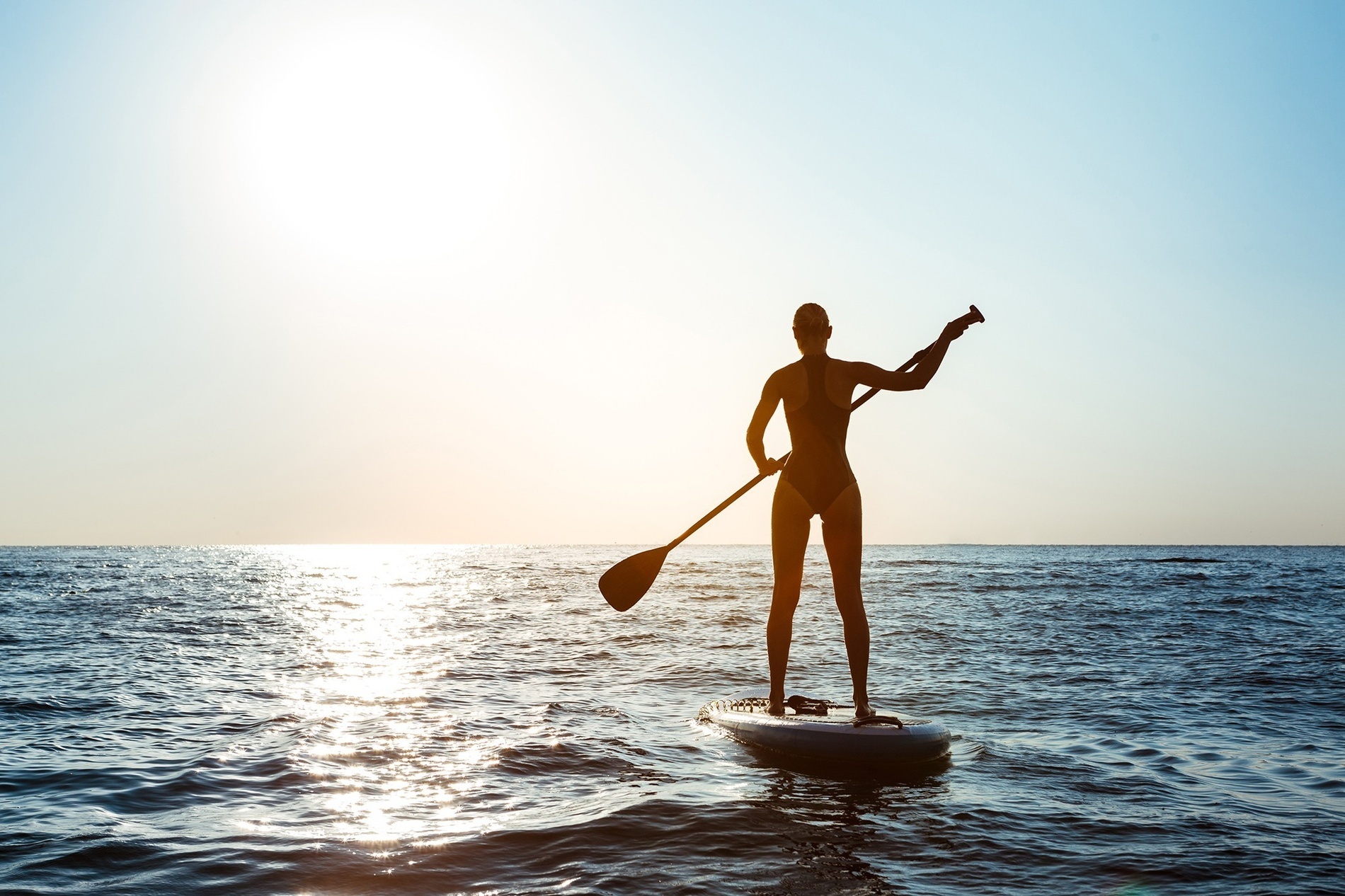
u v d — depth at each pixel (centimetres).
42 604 1775
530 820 366
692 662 940
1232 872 312
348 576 3962
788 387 547
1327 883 301
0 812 373
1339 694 725
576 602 2084
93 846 328
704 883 297
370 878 299
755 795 412
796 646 1104
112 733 541
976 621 1463
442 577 3903
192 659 938
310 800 396
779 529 546
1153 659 962
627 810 381
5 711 608
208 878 297
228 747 502
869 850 334
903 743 473
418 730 554
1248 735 563
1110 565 5034
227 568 4869
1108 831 360
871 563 5578
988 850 335
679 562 6325
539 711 635
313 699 679
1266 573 3706
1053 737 557
